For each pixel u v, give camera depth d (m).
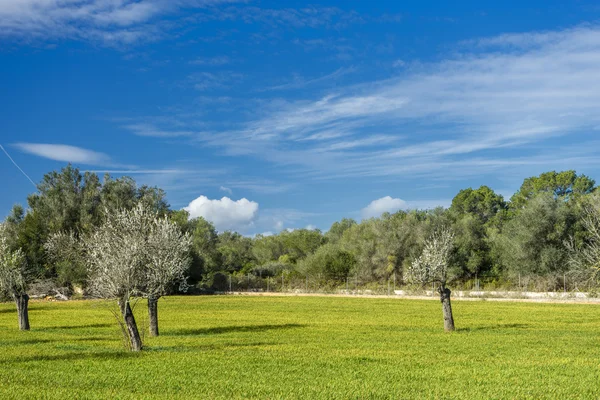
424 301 72.88
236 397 17.44
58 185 97.50
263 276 122.31
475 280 89.00
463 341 31.77
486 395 17.94
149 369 22.47
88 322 46.28
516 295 75.81
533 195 125.00
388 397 17.62
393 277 100.50
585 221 34.78
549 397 17.64
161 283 35.09
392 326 41.41
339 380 20.25
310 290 99.88
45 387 19.09
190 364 23.69
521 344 30.39
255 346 29.94
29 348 29.17
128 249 29.94
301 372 21.92
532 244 82.44
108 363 23.92
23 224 86.19
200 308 62.94
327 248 109.56
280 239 162.88
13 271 41.06
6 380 20.19
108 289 28.84
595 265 32.84
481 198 139.38
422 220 105.50
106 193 99.38
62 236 79.44
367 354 26.70
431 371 22.12
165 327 41.62
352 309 59.91
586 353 27.17
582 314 50.88
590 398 17.66
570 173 124.06
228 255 138.00
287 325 42.56
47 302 76.00
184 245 39.78
